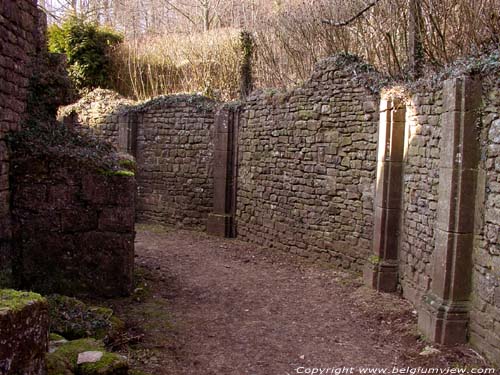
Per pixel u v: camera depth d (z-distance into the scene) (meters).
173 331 5.16
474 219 4.75
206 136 11.07
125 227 5.86
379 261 6.74
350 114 7.54
